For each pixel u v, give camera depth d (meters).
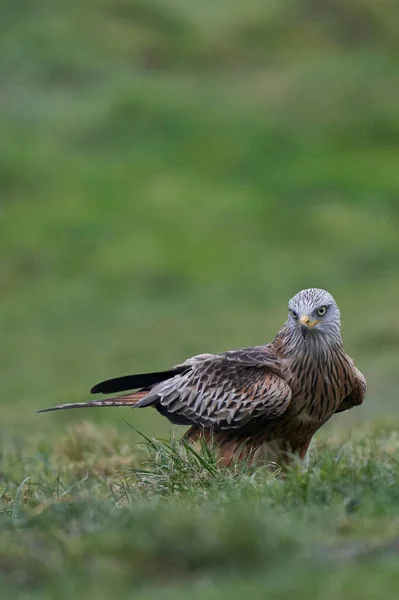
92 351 25.81
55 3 51.84
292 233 34.44
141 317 28.31
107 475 9.95
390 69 47.66
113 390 10.48
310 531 6.16
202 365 9.90
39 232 34.75
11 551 6.05
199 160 40.88
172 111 43.94
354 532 6.19
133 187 38.66
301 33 51.44
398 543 5.91
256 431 9.58
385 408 16.81
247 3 53.66
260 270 31.45
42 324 28.22
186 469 8.47
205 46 50.28
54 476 9.90
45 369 24.34
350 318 25.33
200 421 9.80
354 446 10.02
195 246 33.53
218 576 5.66
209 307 28.69
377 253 32.38
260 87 46.47
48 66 47.59
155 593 5.45
